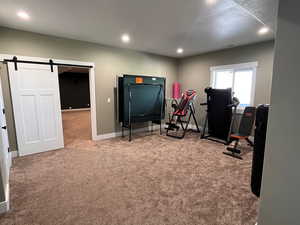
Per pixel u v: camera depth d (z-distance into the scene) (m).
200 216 1.72
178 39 3.73
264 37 3.57
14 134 3.20
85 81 10.75
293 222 1.17
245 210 1.80
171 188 2.21
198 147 3.83
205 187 2.23
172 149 3.69
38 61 3.32
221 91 4.16
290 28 1.06
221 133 4.30
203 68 5.20
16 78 3.12
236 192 2.12
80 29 3.11
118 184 2.29
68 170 2.69
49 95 3.52
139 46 4.35
